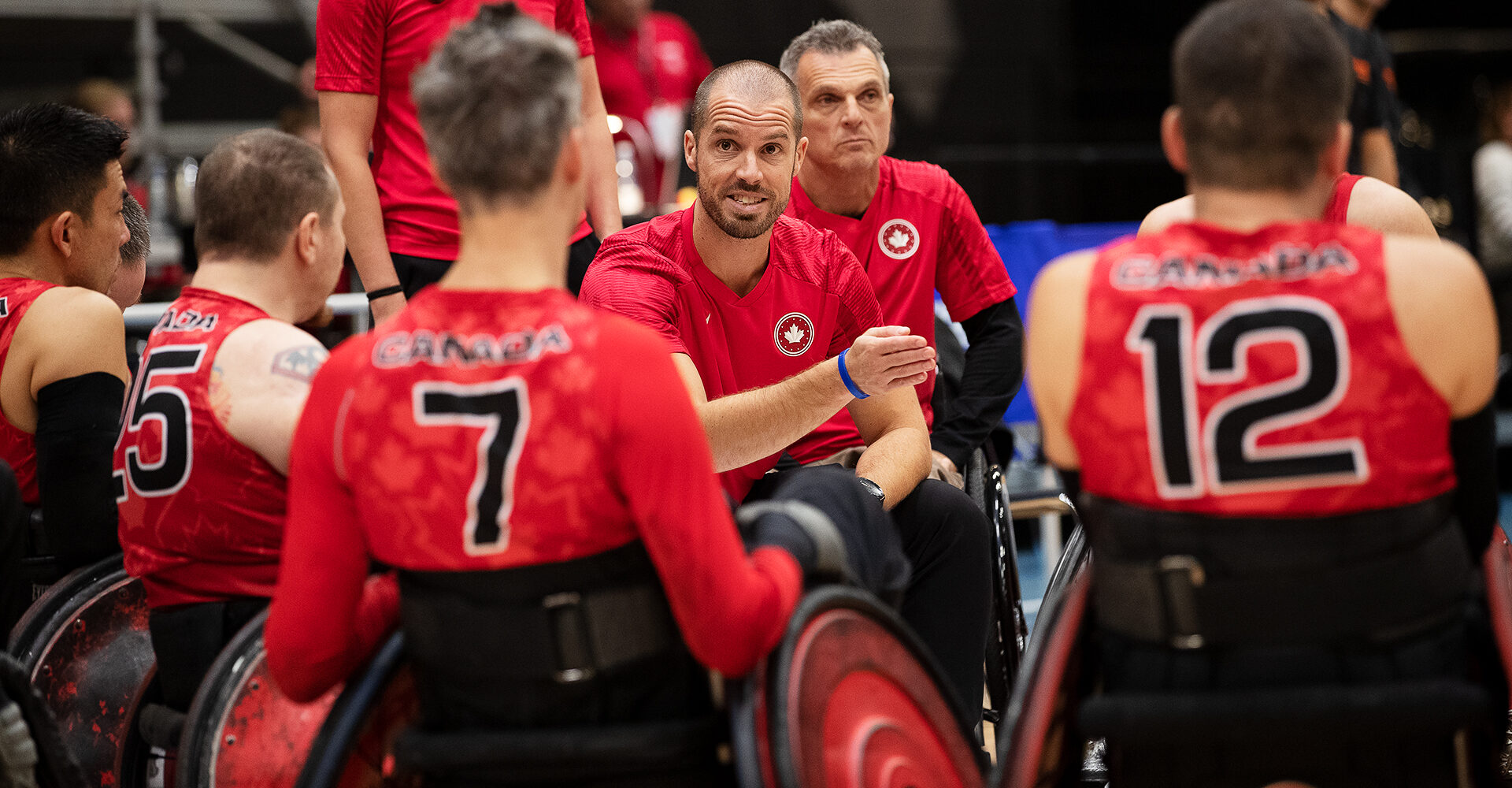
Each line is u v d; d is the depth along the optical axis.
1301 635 4.81
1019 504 11.47
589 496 4.70
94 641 7.25
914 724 5.46
